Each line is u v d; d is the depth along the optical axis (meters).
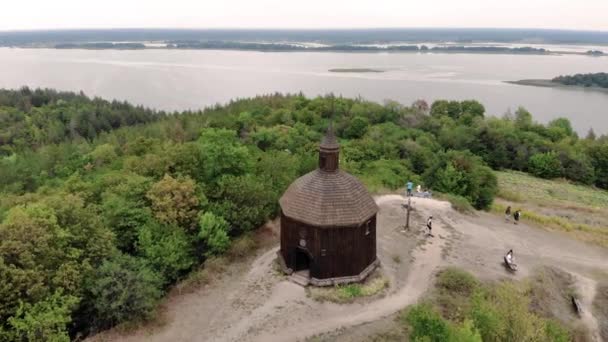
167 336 28.91
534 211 64.88
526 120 118.44
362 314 31.34
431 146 93.44
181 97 171.62
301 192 34.31
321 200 33.12
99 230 32.12
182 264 35.12
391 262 39.00
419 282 36.06
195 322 30.34
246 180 42.78
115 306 28.38
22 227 27.80
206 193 42.22
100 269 29.73
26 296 26.45
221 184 42.00
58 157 82.94
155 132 96.25
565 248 46.88
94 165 70.81
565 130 114.31
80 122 122.06
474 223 50.31
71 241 30.48
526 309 29.81
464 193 61.03
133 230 36.38
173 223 36.62
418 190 58.06
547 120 136.50
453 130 106.19
